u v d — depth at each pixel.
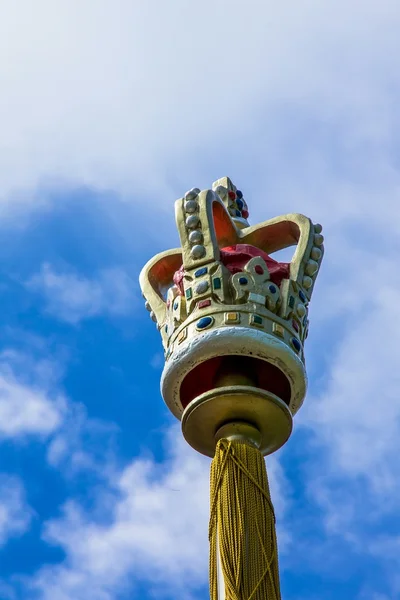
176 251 14.72
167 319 13.71
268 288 13.39
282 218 14.52
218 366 13.19
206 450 13.34
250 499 12.34
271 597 11.77
